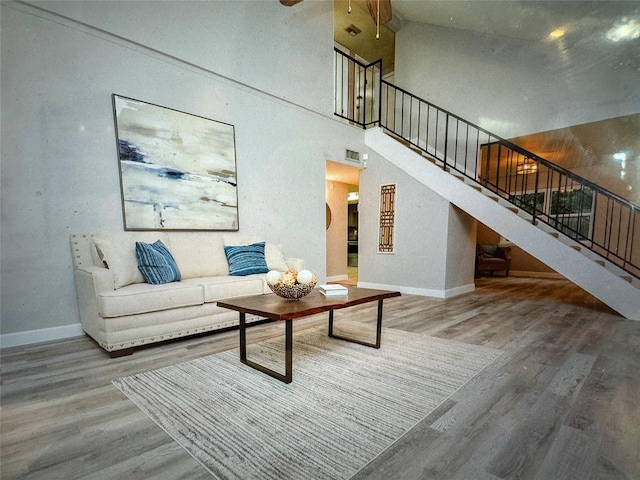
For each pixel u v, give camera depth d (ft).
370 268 17.98
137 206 9.57
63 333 8.46
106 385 5.88
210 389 5.73
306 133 14.78
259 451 4.04
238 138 12.15
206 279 9.44
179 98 10.48
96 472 3.67
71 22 8.37
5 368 6.61
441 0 16.89
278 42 13.44
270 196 13.35
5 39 7.48
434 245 15.44
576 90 15.52
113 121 9.12
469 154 19.11
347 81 21.93
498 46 17.88
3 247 7.61
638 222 17.99
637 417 4.88
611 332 9.50
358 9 20.26
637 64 13.82
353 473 3.66
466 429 4.55
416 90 21.52
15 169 7.68
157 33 9.89
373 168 17.74
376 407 5.13
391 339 8.72
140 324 7.51
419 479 3.57
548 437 4.37
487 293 16.48
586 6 13.23
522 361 7.16
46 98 8.04
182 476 3.61
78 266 8.46
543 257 13.12
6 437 4.32
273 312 5.72
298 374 6.40
